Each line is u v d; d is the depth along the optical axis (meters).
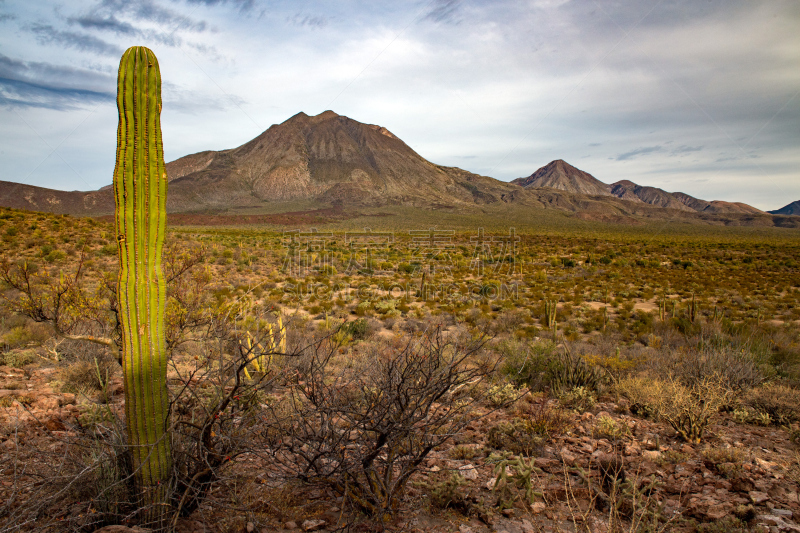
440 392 3.38
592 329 16.66
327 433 3.30
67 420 5.11
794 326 16.94
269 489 3.75
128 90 2.93
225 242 48.00
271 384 3.48
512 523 3.37
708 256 50.97
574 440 5.13
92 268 22.08
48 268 21.05
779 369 8.96
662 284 29.91
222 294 17.78
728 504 3.56
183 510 3.25
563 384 7.72
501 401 6.38
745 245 68.75
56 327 4.82
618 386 7.46
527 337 14.31
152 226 2.99
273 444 3.33
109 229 37.69
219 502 3.24
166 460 3.10
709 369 7.39
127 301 2.96
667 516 3.41
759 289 27.98
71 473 3.20
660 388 6.22
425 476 4.16
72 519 2.82
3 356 8.43
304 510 3.51
